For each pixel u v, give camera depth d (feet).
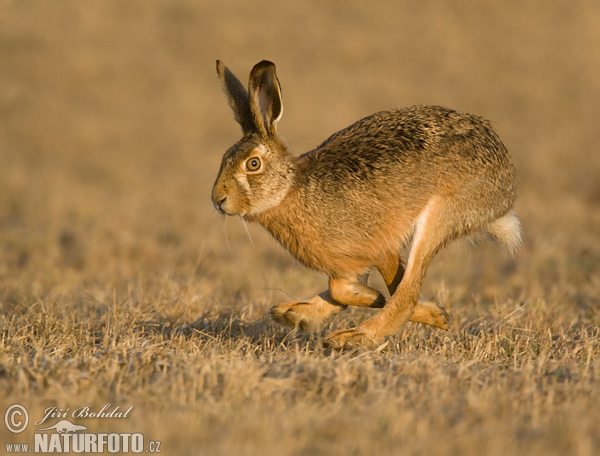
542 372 52.60
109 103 230.07
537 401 45.55
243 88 63.05
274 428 41.29
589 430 41.96
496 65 264.11
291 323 62.75
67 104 227.40
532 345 60.59
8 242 116.57
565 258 103.19
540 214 133.39
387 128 63.00
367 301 62.64
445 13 296.71
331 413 43.80
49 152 193.36
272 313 62.85
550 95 244.42
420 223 62.03
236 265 102.17
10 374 50.90
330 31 282.56
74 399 46.32
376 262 62.75
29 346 59.26
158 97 236.02
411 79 253.65
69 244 117.80
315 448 39.60
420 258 61.77
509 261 104.27
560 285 89.45
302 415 43.06
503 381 49.75
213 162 187.52
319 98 235.20
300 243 62.13
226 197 60.03
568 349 59.11
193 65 258.37
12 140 200.54
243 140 61.16
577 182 163.43
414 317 62.69
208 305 73.82
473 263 104.37
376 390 47.11
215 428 42.04
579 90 248.52
